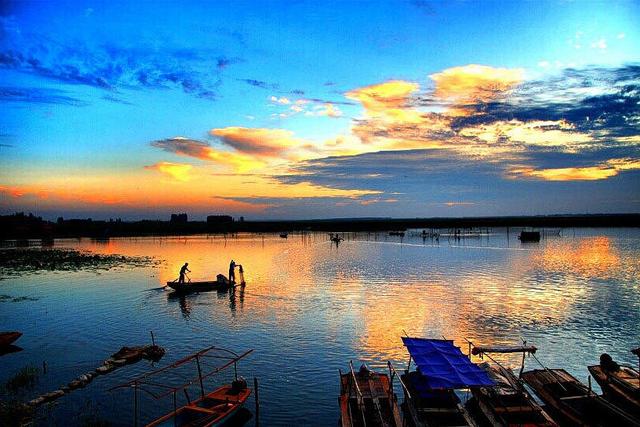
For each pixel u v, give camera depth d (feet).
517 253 307.78
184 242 499.51
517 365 90.84
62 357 99.09
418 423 62.90
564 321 120.98
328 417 71.10
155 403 76.28
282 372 88.12
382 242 449.06
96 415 71.97
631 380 72.74
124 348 100.27
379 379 75.00
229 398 72.54
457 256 291.38
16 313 141.38
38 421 69.97
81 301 158.92
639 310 132.57
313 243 456.04
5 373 90.02
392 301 147.02
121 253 354.74
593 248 343.26
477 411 71.31
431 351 75.20
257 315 132.36
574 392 71.51
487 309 134.62
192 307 145.48
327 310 136.15
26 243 486.79
